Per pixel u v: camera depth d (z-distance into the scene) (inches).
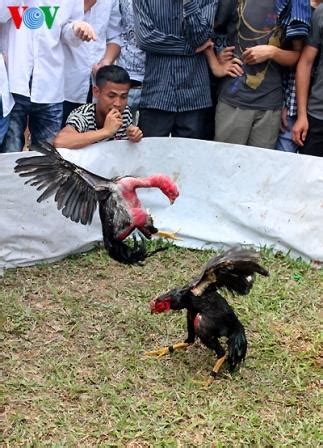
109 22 168.9
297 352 127.0
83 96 165.2
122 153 158.2
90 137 151.6
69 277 149.3
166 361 123.0
